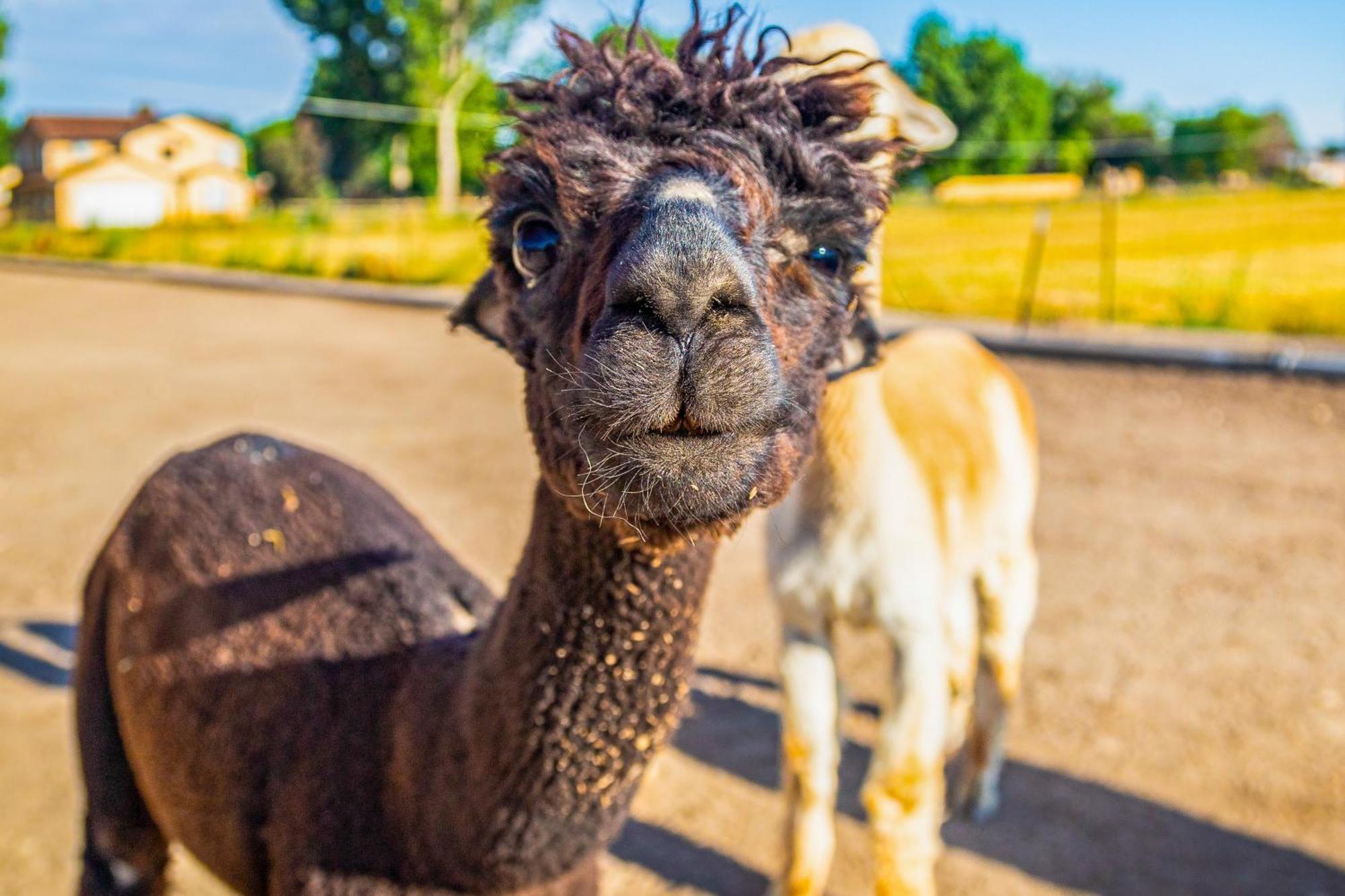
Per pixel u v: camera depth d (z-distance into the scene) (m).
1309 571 7.21
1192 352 13.57
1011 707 4.75
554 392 2.00
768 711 5.57
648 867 4.35
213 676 2.76
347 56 57.25
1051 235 32.59
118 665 3.02
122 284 28.03
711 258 1.67
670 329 1.69
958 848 4.46
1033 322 17.05
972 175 54.19
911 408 3.98
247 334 18.27
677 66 2.07
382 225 44.50
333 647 2.69
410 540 3.09
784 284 2.06
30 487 9.03
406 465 9.53
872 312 2.97
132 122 83.69
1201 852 4.43
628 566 2.03
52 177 71.69
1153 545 7.68
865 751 5.25
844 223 2.10
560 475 2.00
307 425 11.20
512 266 2.19
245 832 2.62
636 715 2.12
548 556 2.10
